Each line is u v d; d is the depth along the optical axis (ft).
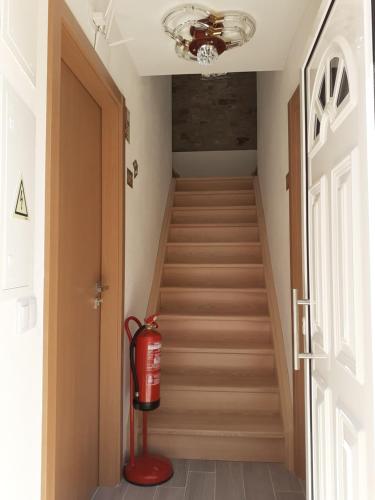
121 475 7.00
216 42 6.67
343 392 3.66
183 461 7.68
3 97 3.01
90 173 6.39
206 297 10.93
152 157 11.12
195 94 17.90
